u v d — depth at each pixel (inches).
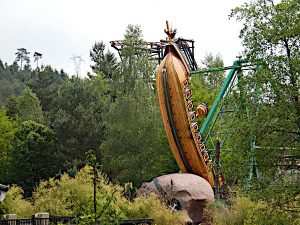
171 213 1008.2
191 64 1856.5
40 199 1125.7
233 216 932.6
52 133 2261.3
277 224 603.2
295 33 606.2
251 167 659.4
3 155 2196.1
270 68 623.5
